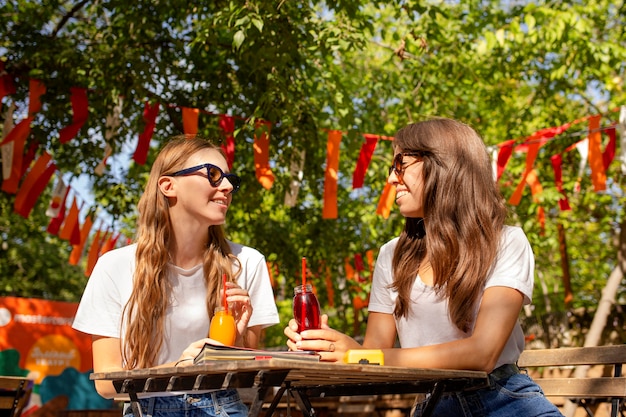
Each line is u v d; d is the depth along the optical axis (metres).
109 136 8.20
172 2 8.24
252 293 2.99
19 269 17.55
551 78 9.15
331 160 6.48
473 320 2.52
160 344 2.74
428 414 2.28
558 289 14.60
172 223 2.81
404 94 9.65
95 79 8.22
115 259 2.82
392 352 2.32
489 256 2.48
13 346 9.12
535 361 3.33
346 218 10.40
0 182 8.80
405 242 2.75
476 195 2.56
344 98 7.84
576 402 3.79
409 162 2.66
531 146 6.43
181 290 2.80
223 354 1.99
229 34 7.52
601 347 3.07
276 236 9.95
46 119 8.63
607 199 10.80
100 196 9.52
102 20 10.04
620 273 7.99
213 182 2.77
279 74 7.47
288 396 2.37
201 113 8.82
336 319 13.73
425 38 8.03
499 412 2.48
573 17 7.92
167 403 2.63
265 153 6.71
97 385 2.71
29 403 9.09
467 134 2.66
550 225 10.60
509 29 8.17
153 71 8.30
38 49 8.34
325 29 7.39
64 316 9.52
